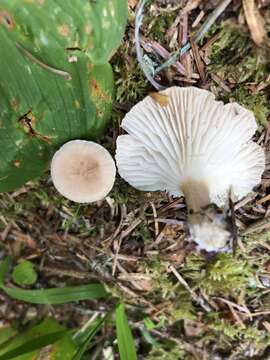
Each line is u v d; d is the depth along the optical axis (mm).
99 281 151
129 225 138
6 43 106
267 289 142
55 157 120
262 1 112
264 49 116
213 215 112
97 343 156
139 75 126
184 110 114
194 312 150
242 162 122
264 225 134
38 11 104
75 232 146
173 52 124
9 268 157
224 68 123
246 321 146
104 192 123
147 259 141
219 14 116
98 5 107
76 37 109
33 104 113
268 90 125
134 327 155
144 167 125
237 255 137
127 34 122
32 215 148
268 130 127
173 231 137
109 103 122
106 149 129
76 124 119
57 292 144
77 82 114
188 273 142
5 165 120
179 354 154
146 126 118
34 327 149
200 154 116
